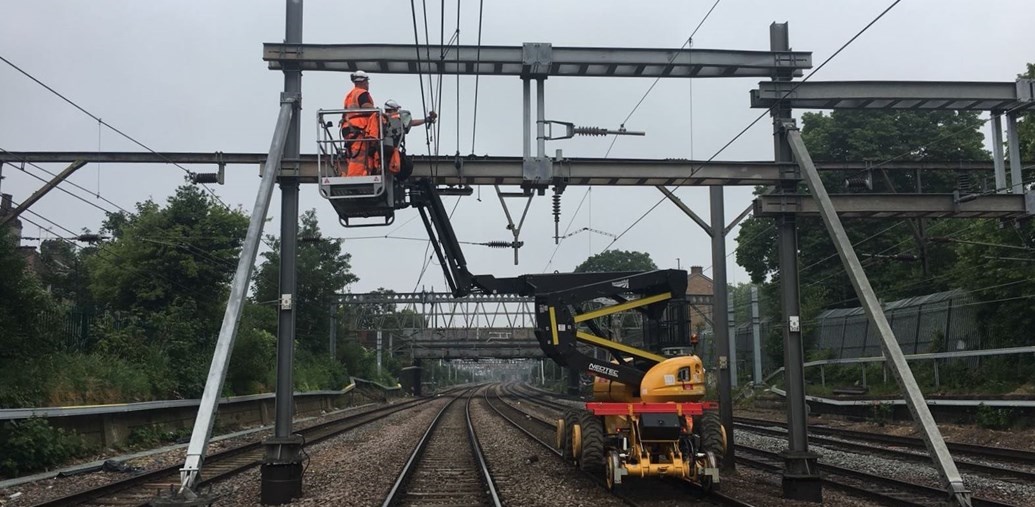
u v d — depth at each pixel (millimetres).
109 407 19828
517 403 57000
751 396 42125
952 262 37250
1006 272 26922
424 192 12953
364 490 12898
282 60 12312
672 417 12789
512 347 79562
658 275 14859
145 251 32719
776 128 13148
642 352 14508
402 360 94250
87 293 40625
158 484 14273
